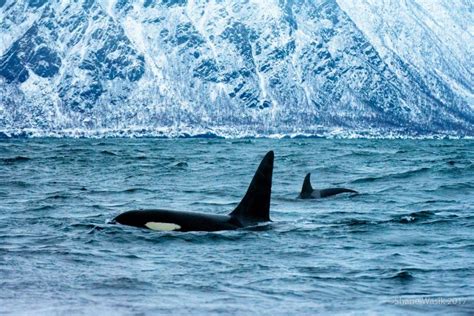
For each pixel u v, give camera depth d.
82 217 91.94
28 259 61.75
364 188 145.25
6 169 194.88
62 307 46.34
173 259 63.66
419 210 105.38
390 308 47.03
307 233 78.50
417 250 70.19
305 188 123.88
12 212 97.44
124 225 78.19
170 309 46.56
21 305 46.66
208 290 52.09
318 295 51.03
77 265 60.03
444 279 56.66
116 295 49.94
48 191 130.00
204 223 77.56
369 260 64.50
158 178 166.88
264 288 53.00
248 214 81.50
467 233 81.19
